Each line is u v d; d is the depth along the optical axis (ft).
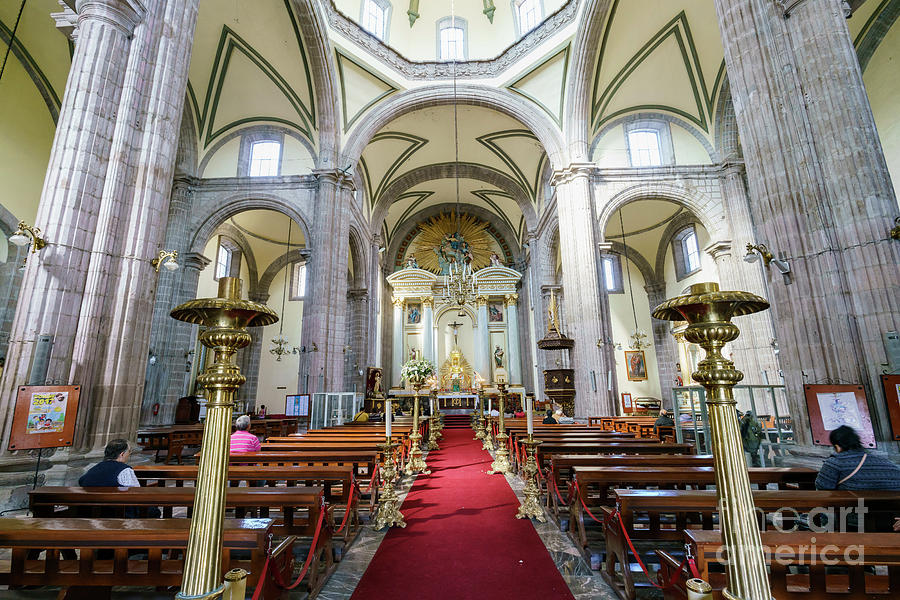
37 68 40.34
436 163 68.85
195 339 53.72
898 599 7.75
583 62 46.44
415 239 87.86
